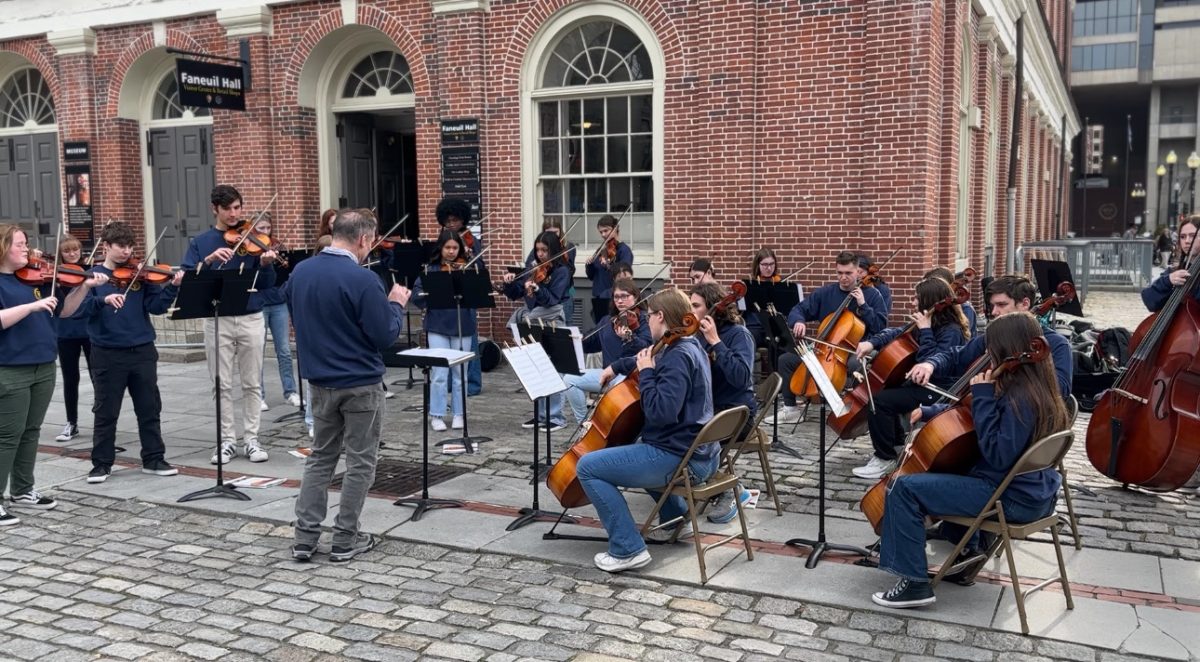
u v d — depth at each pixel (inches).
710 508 214.4
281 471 262.4
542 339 234.4
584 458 183.2
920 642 154.6
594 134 423.8
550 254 347.6
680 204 402.9
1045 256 690.2
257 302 273.1
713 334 202.8
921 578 164.7
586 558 193.5
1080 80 2500.0
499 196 435.5
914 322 249.6
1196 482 243.0
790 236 386.9
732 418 179.0
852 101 371.6
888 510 166.2
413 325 442.3
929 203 370.9
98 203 526.0
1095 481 249.8
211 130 506.0
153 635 159.8
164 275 252.7
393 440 295.9
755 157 389.1
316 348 189.6
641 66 411.8
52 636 159.6
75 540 208.1
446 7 427.2
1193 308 216.5
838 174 376.8
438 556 197.2
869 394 229.3
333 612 168.9
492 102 430.6
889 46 362.0
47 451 285.6
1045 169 1044.5
